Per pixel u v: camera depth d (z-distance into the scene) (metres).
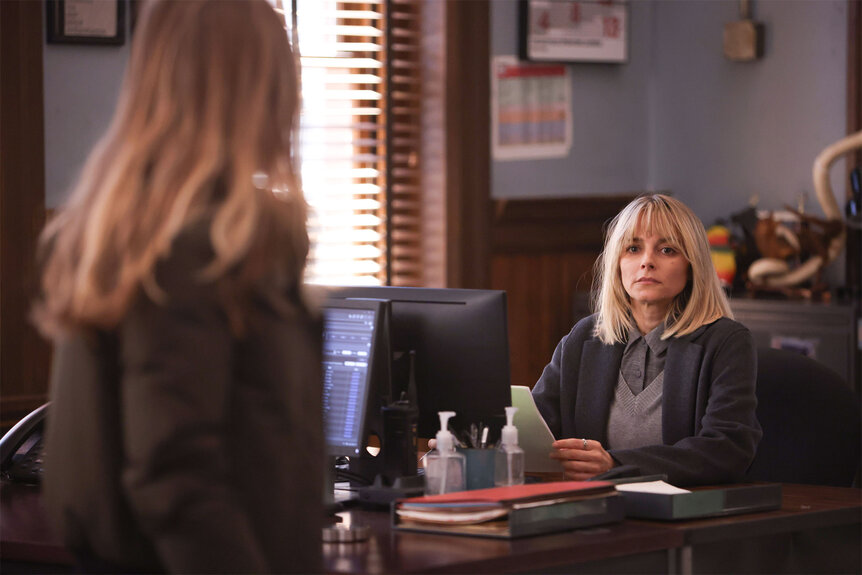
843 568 3.83
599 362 4.65
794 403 4.93
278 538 2.12
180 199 2.08
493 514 3.26
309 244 2.30
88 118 6.20
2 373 5.88
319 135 7.37
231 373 2.06
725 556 3.53
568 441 4.09
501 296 3.98
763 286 7.89
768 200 8.44
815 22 8.13
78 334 2.11
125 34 6.23
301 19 7.11
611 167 8.88
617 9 8.77
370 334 3.93
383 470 3.98
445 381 4.07
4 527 3.45
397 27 7.68
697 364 4.38
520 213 8.23
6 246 5.88
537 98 8.41
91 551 2.23
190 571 1.99
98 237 2.09
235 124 2.17
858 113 7.86
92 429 2.12
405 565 2.93
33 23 5.91
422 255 7.80
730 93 8.62
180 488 1.97
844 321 7.09
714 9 8.66
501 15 8.17
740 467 4.11
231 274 2.06
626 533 3.31
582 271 8.64
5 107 5.84
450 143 7.71
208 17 2.21
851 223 7.63
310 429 2.18
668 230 4.45
